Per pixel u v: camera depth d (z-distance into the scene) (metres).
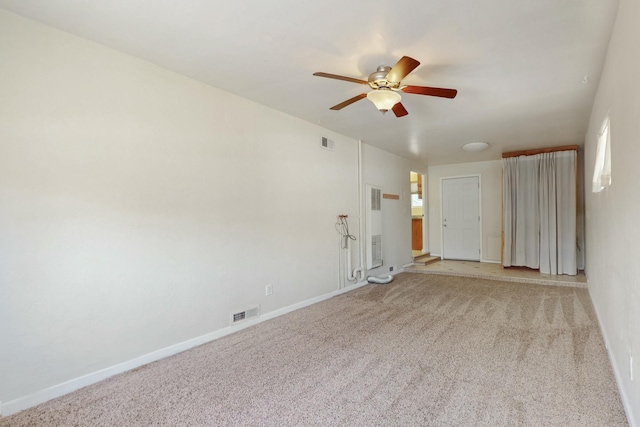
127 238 2.47
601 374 2.28
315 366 2.47
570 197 5.50
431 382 2.22
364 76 2.87
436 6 1.91
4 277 1.94
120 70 2.45
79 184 2.23
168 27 2.13
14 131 1.98
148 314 2.58
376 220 5.52
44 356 2.08
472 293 4.59
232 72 2.79
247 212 3.37
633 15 1.61
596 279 3.57
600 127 2.95
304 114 3.87
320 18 2.03
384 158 5.90
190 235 2.87
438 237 7.57
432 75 2.84
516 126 4.39
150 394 2.12
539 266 5.79
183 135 2.83
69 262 2.19
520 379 2.24
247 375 2.35
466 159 6.81
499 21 2.06
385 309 3.91
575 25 2.11
